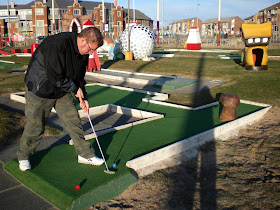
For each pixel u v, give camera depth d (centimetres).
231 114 536
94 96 754
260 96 721
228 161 398
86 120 570
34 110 315
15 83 950
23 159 338
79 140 346
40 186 310
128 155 382
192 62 1412
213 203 298
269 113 607
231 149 438
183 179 348
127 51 1527
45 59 288
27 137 327
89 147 351
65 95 332
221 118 541
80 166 351
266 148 434
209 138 466
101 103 678
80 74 328
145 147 409
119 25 6750
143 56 1539
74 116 341
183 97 745
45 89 303
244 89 798
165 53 2056
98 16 6462
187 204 296
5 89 843
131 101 699
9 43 4169
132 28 1527
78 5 6375
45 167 349
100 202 297
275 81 863
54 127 510
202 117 564
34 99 311
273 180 338
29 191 313
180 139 440
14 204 288
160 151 384
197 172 368
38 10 6266
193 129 489
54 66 287
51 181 314
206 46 3334
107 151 396
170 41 4019
